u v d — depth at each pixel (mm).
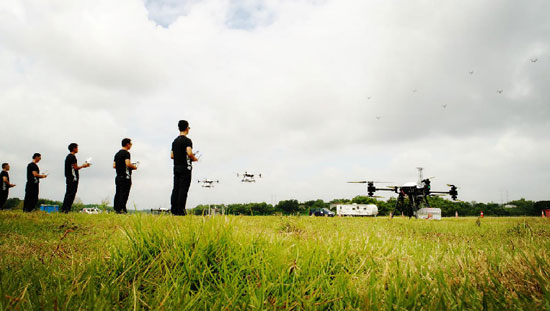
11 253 2148
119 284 1464
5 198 10891
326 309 1371
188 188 7137
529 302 1199
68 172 8828
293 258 1866
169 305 1261
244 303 1273
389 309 1231
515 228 4652
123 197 8969
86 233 3461
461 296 1307
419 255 2277
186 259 1654
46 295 1259
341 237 2877
